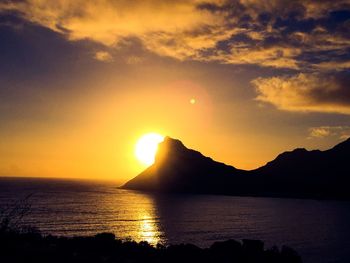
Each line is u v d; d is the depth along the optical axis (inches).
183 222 5064.0
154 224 4712.1
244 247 981.2
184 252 820.6
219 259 839.7
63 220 4478.3
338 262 2635.3
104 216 5265.8
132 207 6993.1
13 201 6127.0
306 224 5182.1
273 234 4121.6
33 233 775.7
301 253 2955.2
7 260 550.3
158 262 718.5
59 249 655.1
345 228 4790.8
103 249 745.6
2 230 673.6
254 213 6678.2
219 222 5182.1
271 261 949.8
